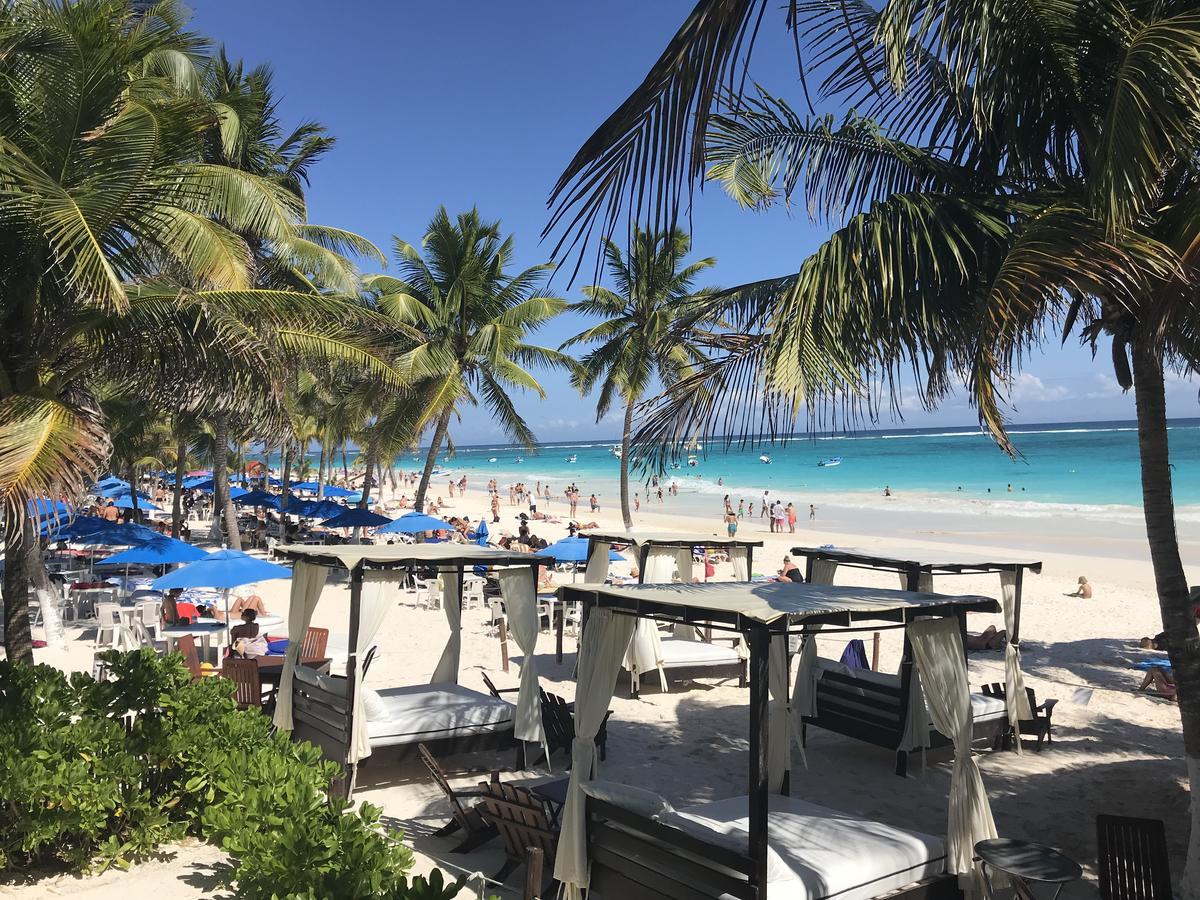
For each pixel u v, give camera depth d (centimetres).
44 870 556
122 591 1664
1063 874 509
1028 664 1397
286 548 957
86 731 589
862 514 4562
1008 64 531
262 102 1844
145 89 855
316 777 588
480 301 2338
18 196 688
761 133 713
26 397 741
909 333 558
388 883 410
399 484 8662
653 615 595
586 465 12150
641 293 2212
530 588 912
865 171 698
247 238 1788
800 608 556
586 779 604
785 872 523
